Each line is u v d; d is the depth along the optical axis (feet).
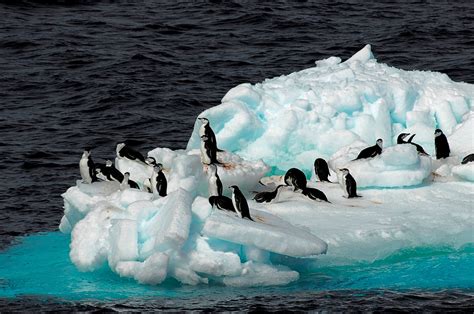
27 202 356.18
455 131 327.88
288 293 240.94
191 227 247.29
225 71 537.65
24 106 483.51
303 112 333.83
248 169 290.35
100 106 479.82
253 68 544.21
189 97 493.36
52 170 394.11
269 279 244.63
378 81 342.85
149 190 287.48
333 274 250.78
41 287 252.01
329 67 358.64
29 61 556.10
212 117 328.29
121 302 237.45
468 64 546.67
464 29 618.03
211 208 249.96
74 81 516.73
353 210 278.87
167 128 450.30
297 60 561.84
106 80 517.14
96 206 266.77
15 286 253.65
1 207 350.23
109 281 252.01
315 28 627.05
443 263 256.52
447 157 313.73
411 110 342.85
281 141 330.75
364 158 299.38
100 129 447.42
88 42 593.01
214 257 241.55
